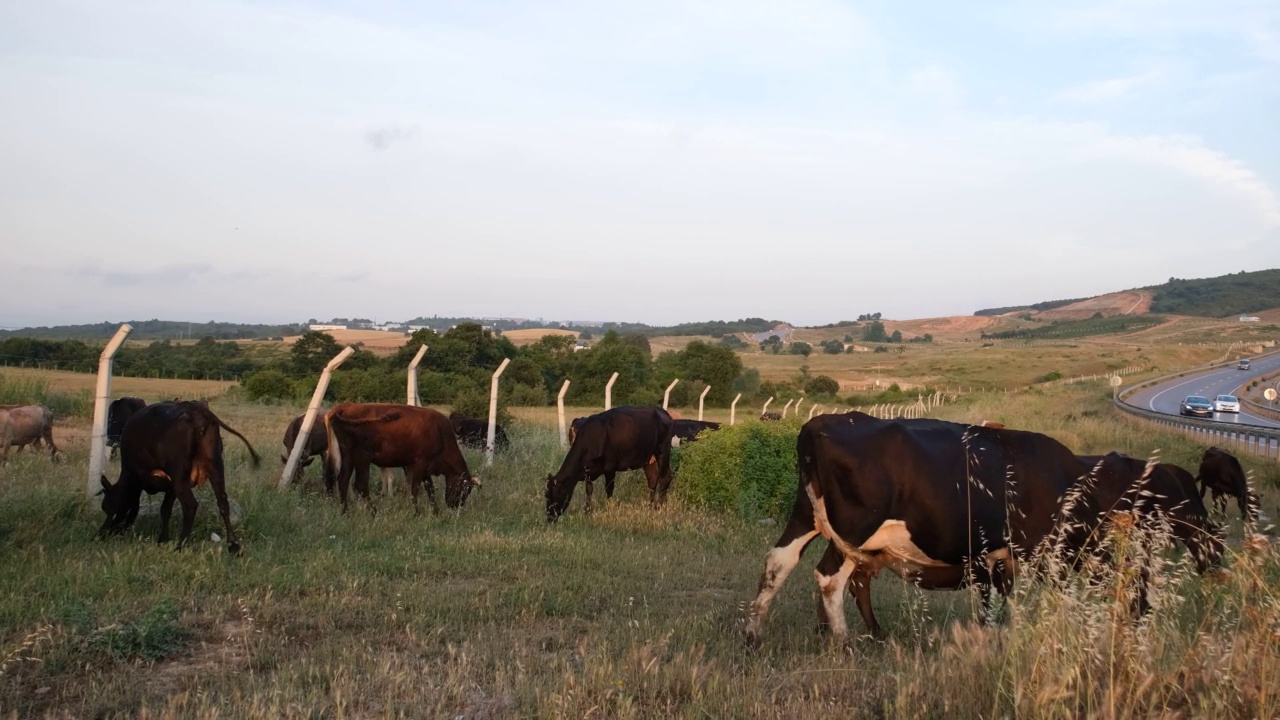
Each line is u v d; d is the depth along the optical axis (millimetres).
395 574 8578
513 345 54250
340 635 6594
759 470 13352
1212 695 4320
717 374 57031
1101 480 8844
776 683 5578
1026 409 44094
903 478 6445
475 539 10203
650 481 14305
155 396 32000
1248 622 5094
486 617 7172
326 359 46750
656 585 8602
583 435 13203
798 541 6809
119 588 7383
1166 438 26984
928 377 106188
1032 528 6641
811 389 71062
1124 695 4504
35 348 46250
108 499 9391
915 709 4688
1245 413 54375
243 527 9945
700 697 5098
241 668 5855
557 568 9164
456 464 13078
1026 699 4379
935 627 6102
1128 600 5176
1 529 9078
